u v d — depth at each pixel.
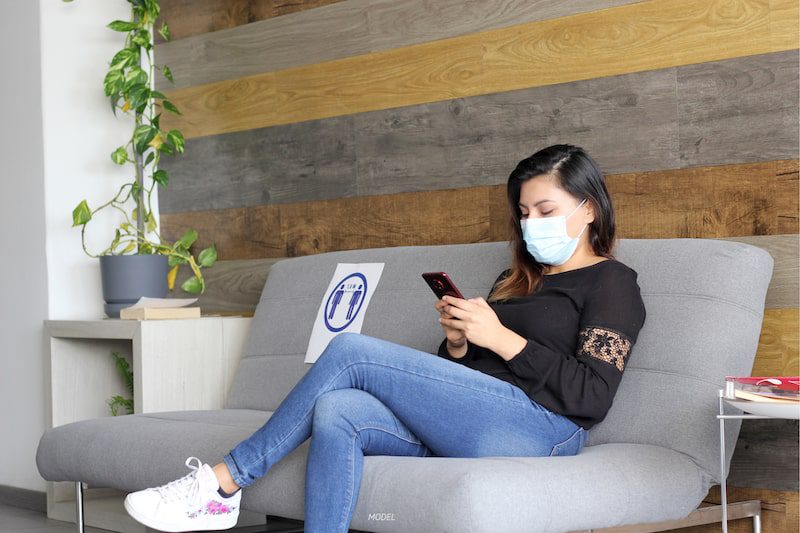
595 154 3.03
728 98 2.76
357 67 3.64
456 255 3.03
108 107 4.28
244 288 4.05
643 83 2.92
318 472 2.10
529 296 2.48
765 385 2.05
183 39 4.27
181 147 4.12
